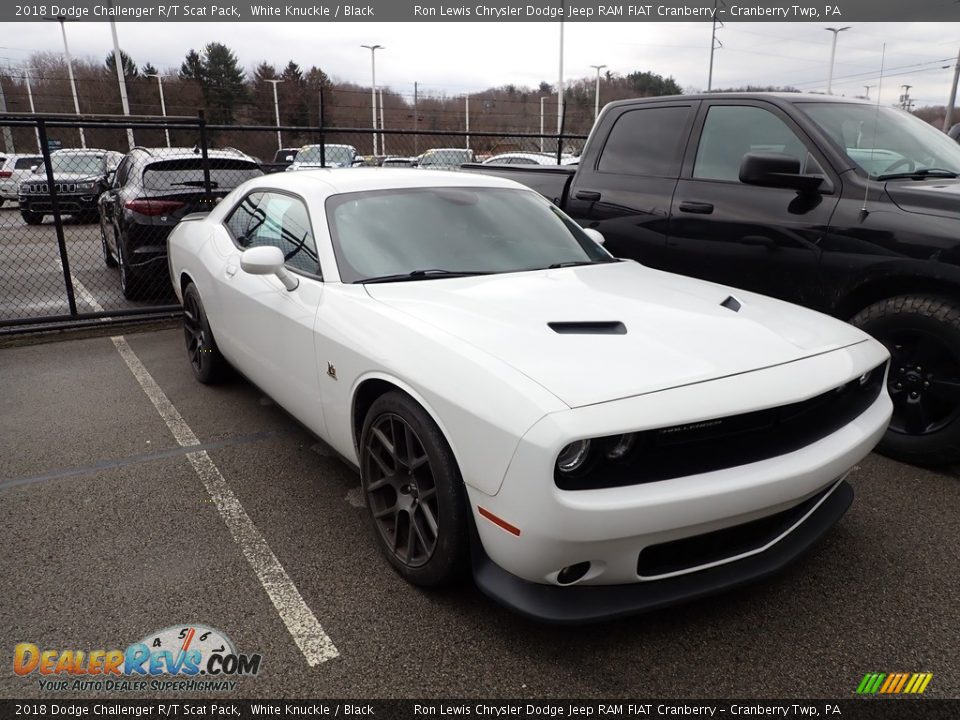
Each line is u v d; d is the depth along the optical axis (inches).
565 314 98.4
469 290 110.0
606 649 88.0
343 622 92.4
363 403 106.5
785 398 83.5
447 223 130.5
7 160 869.8
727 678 83.4
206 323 173.5
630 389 78.8
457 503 86.5
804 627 92.4
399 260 120.1
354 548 110.2
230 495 127.8
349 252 119.6
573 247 138.3
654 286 117.5
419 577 95.7
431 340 91.3
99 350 227.6
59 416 167.9
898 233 135.5
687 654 87.4
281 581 101.3
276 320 126.8
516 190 150.6
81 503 124.5
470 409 80.4
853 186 144.9
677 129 181.9
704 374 83.7
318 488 130.7
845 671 84.6
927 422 138.7
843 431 95.0
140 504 124.3
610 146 198.4
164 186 283.3
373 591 98.9
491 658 86.2
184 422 163.8
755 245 159.3
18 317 268.7
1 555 107.6
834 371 91.5
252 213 155.9
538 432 73.6
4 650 87.3
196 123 265.9
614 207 190.5
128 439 153.9
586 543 75.4
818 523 98.4
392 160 592.1
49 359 217.0
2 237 474.3
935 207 132.6
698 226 170.6
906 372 139.1
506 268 124.5
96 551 109.0
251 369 146.8
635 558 79.2
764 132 163.8
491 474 78.3
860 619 94.0
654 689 81.7
